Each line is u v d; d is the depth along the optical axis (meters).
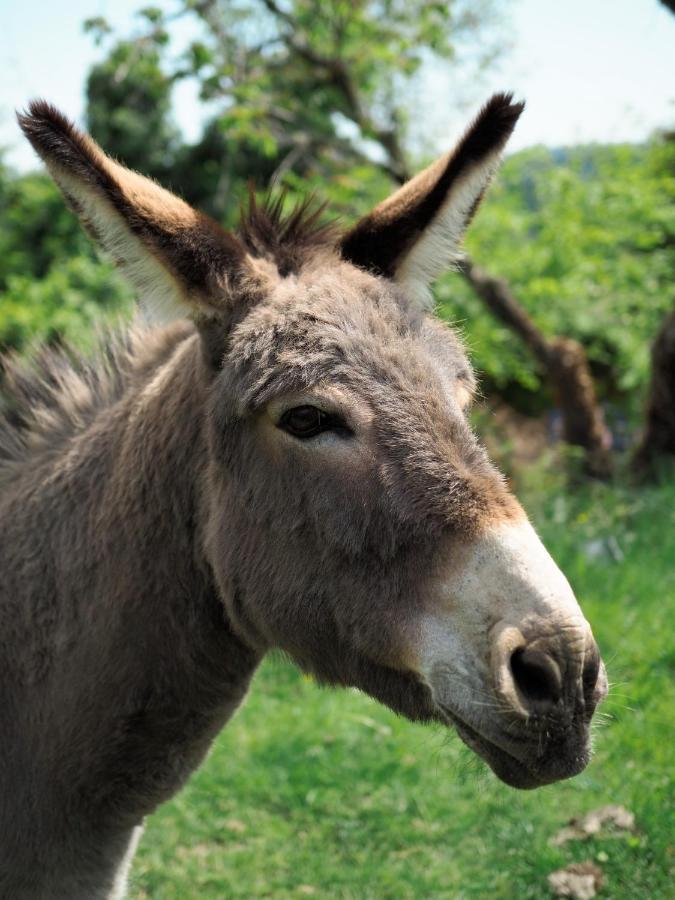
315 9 9.23
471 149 2.55
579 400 10.16
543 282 11.34
